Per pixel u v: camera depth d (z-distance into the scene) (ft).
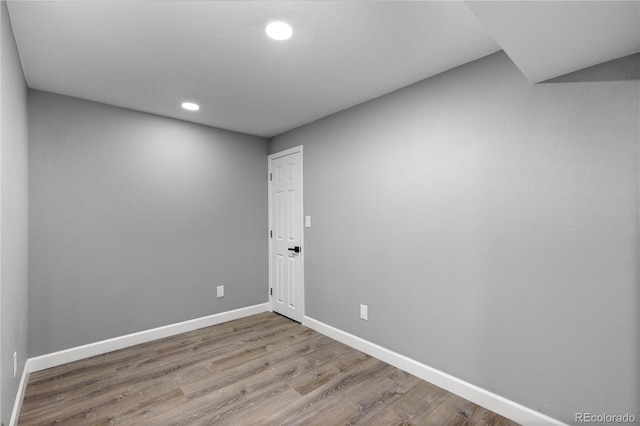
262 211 12.76
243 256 12.11
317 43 5.97
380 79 7.48
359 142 9.07
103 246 8.92
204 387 7.05
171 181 10.29
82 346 8.50
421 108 7.53
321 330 10.32
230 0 4.75
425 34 5.66
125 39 5.77
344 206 9.53
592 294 5.12
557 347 5.46
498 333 6.19
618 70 4.91
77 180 8.49
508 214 6.06
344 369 7.88
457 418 5.97
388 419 5.94
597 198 5.08
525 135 5.85
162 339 9.86
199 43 5.94
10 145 5.28
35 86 7.74
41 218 7.91
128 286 9.37
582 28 4.15
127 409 6.25
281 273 12.29
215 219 11.35
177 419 5.95
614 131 4.93
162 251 10.07
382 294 8.40
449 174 6.97
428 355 7.35
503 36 4.37
